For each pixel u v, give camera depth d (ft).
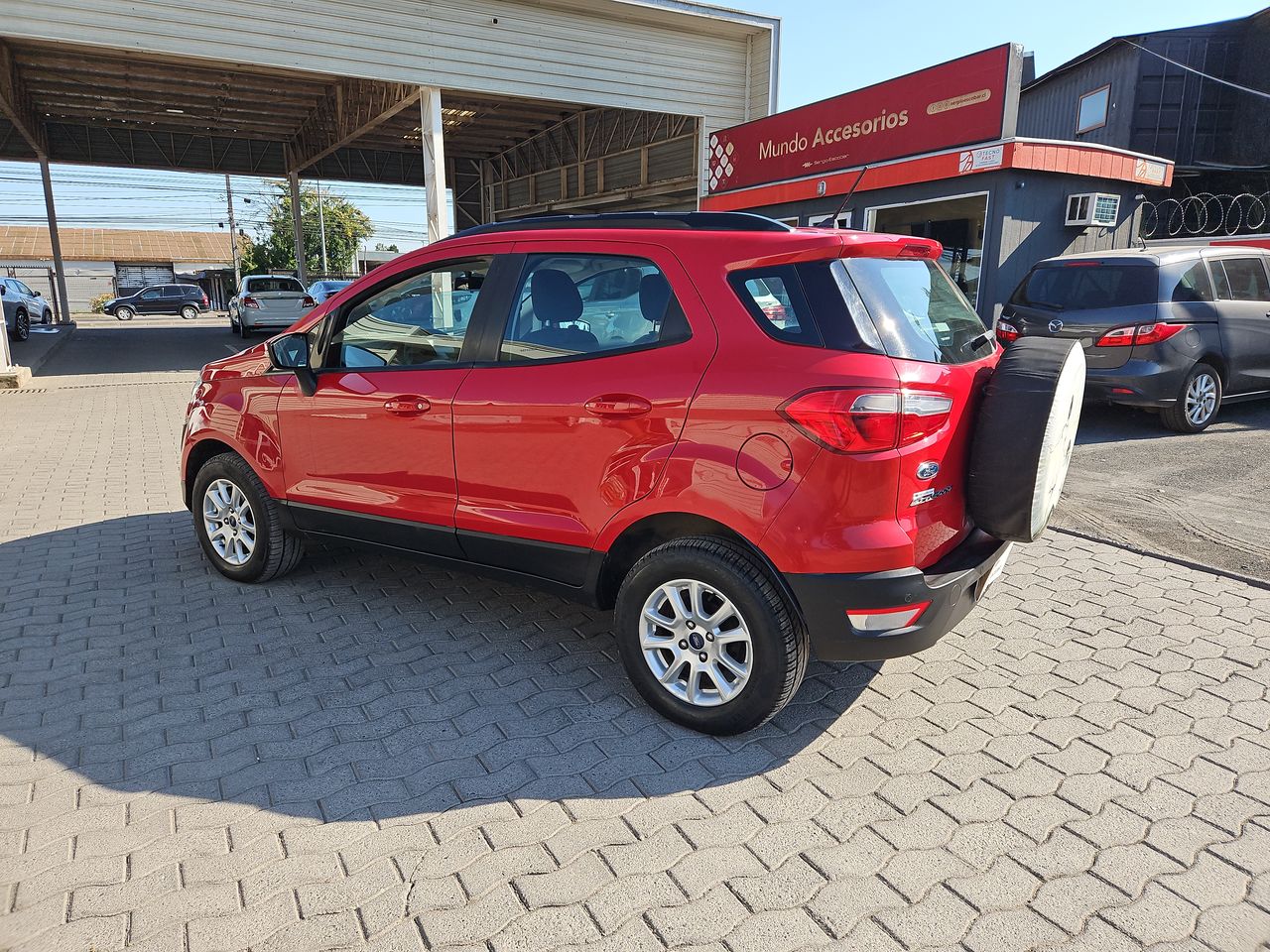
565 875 7.81
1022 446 9.43
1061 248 37.09
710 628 9.80
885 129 40.42
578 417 10.23
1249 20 60.70
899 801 8.91
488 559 11.64
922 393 8.90
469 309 11.57
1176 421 25.85
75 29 36.55
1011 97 34.14
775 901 7.47
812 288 9.16
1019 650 12.43
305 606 14.11
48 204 88.48
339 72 41.29
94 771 9.42
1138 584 14.87
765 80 51.57
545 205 81.10
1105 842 8.23
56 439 29.17
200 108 70.69
